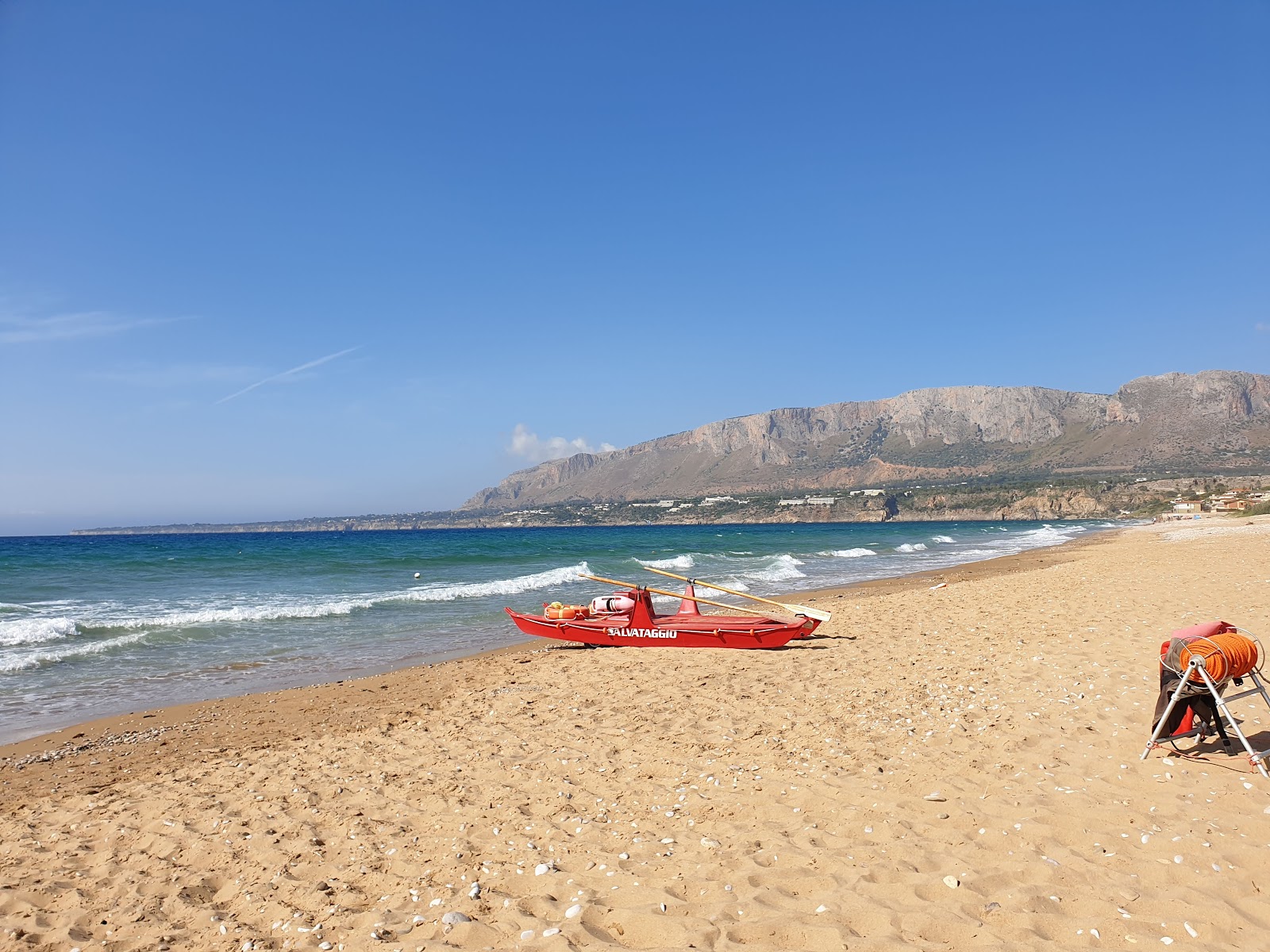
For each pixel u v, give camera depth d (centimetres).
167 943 439
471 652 1655
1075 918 390
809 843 504
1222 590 1563
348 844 568
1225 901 395
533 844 542
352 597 2616
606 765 714
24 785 806
